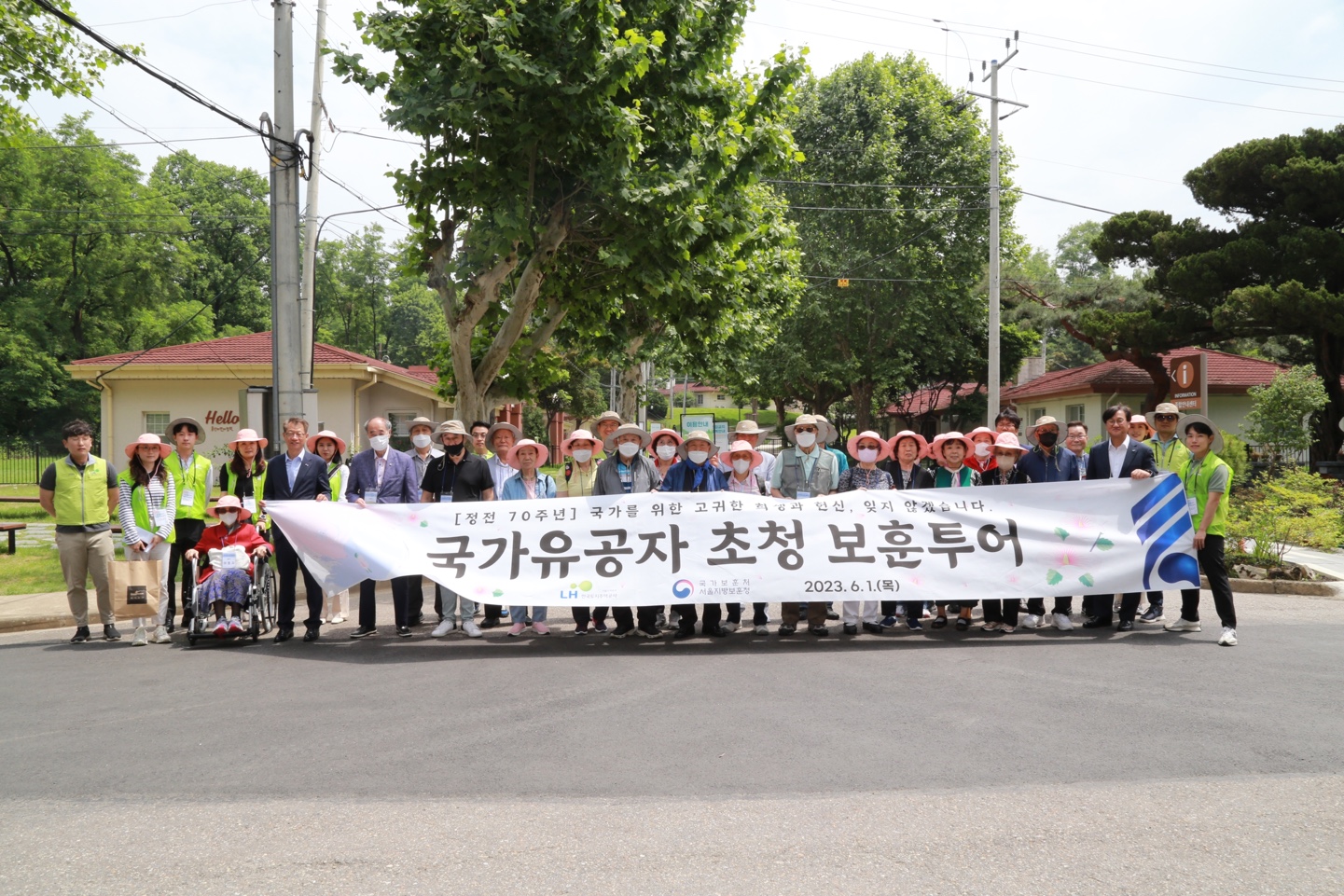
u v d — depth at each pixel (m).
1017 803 4.43
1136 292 27.61
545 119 11.88
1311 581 11.52
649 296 14.13
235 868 3.81
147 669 7.41
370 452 9.33
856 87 34.78
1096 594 8.47
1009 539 8.55
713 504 8.55
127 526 8.37
